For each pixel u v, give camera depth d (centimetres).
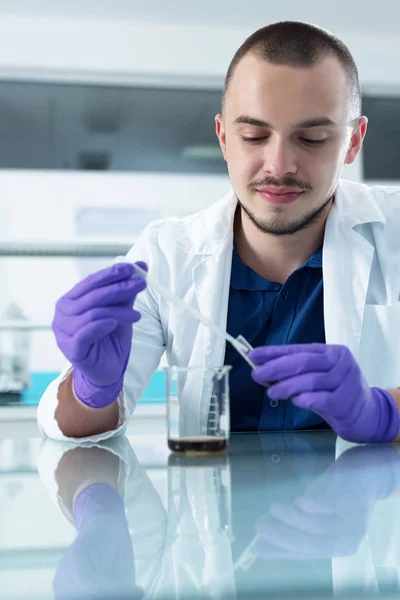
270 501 69
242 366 153
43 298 390
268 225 138
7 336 305
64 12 407
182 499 70
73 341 109
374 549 51
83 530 58
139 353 152
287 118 125
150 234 169
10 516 63
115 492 74
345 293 153
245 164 132
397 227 167
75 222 428
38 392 309
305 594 42
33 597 42
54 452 109
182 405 103
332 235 156
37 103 430
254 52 128
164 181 446
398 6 407
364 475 83
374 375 156
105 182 434
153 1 396
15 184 423
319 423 150
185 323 156
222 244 159
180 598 42
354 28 437
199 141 448
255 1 398
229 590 43
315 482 79
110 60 419
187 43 427
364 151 477
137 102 441
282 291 155
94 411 122
